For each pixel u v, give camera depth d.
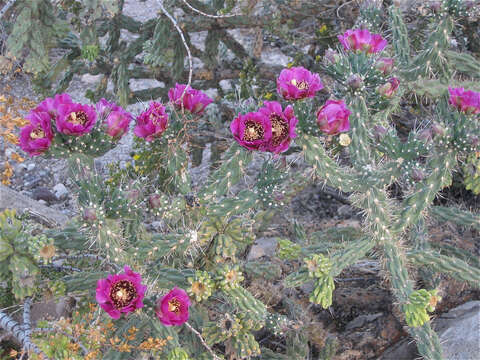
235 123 1.17
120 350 1.18
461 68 1.54
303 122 1.21
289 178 1.36
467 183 1.55
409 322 1.22
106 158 2.15
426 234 1.45
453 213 1.44
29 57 1.57
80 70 1.84
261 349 1.38
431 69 1.53
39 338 1.21
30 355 1.16
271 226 1.69
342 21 1.89
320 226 1.71
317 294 1.24
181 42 1.76
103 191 1.20
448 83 1.54
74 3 1.78
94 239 1.18
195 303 1.35
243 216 1.37
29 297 1.30
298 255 1.38
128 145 2.24
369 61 1.25
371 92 1.27
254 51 1.93
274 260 1.51
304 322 1.42
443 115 1.41
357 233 1.49
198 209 1.33
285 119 1.17
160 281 1.25
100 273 1.28
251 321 1.29
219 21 1.77
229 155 1.24
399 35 1.55
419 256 1.33
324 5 1.80
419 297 1.22
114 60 1.79
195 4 1.74
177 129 1.27
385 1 1.74
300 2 1.79
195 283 1.23
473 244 1.57
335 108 1.18
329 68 1.27
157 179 1.78
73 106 1.16
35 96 2.12
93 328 1.18
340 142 1.24
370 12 1.53
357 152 1.27
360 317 1.51
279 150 1.17
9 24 1.67
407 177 1.24
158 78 1.87
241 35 2.62
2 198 1.64
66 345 1.17
